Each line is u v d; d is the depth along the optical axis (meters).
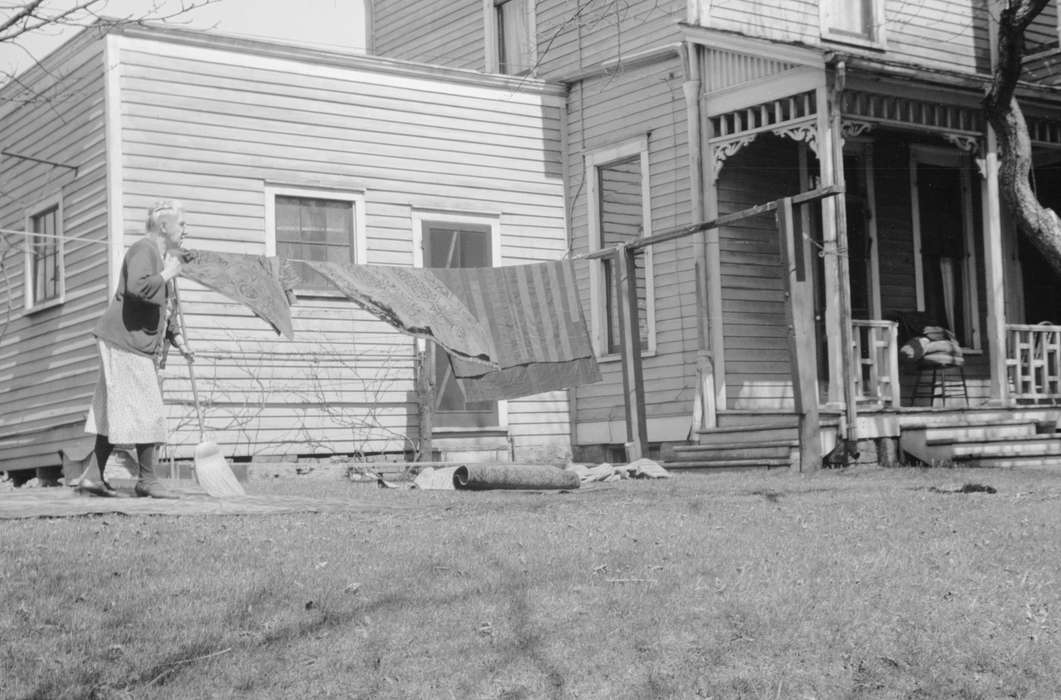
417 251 16.42
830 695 5.41
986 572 7.18
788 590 6.48
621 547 7.15
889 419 14.05
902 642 5.95
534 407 17.12
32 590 5.96
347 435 15.55
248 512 8.18
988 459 13.87
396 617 5.81
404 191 16.38
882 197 16.95
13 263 16.61
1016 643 6.07
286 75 15.55
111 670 5.16
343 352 15.57
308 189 15.63
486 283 13.65
